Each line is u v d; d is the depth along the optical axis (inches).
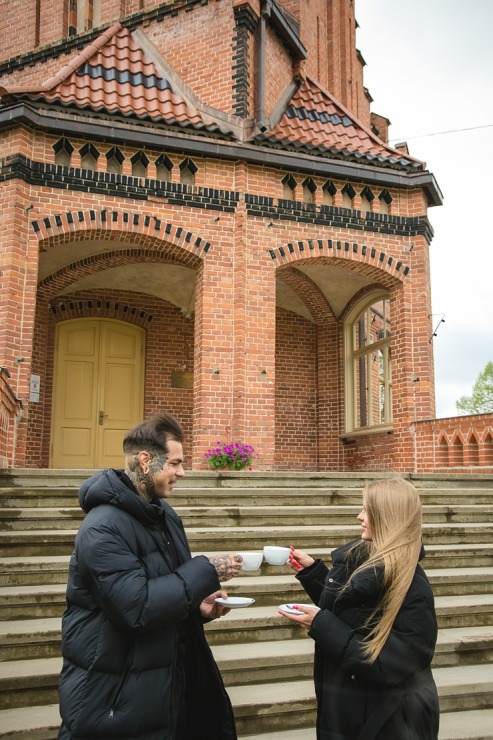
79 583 93.0
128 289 533.0
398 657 91.7
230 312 411.2
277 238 426.9
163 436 102.1
